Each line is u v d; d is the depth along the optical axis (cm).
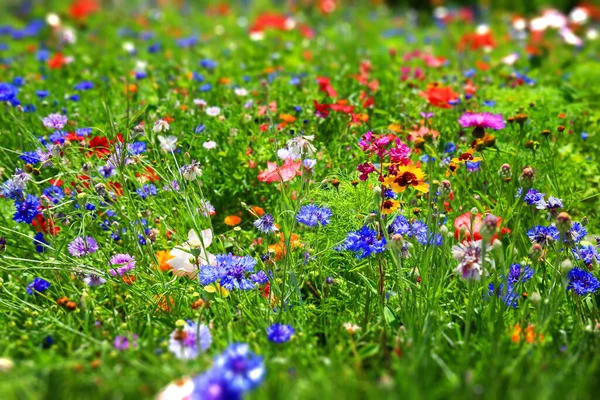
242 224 145
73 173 129
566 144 164
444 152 154
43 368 97
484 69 206
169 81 197
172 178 139
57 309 119
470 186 144
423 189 117
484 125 135
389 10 430
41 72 231
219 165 152
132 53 258
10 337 112
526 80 202
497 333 105
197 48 270
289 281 121
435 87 165
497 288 110
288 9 425
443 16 369
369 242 112
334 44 286
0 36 336
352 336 111
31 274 126
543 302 111
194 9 433
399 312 118
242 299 120
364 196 126
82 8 348
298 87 191
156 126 134
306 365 101
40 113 178
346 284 124
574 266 122
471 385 92
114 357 101
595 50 290
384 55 250
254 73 212
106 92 192
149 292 123
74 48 282
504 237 133
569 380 95
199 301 118
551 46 278
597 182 150
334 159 146
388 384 88
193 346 102
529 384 95
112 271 125
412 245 118
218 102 181
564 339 107
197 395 87
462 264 106
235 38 310
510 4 413
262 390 91
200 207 131
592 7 365
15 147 162
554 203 121
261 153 152
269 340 105
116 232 133
